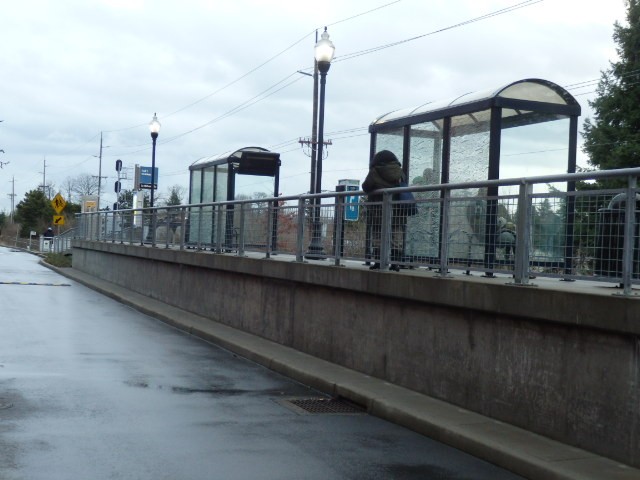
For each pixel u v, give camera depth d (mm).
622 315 6445
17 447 6938
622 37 36250
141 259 22969
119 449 7020
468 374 8492
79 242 34500
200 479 6219
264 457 6941
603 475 6156
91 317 17672
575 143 12352
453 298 8609
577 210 7438
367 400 9062
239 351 12992
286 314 13156
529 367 7605
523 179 8016
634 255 6750
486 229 8672
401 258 10180
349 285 10836
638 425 6371
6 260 45750
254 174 23328
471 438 7270
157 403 9047
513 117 12094
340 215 11719
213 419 8375
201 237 18297
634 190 6738
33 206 100688
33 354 12156
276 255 14273
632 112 34906
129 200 93812
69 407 8633
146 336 14891
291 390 10188
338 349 11328
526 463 6559
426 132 13141
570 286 7723
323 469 6633
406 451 7328
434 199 9516
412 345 9523
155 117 30641
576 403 7012
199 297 17656
